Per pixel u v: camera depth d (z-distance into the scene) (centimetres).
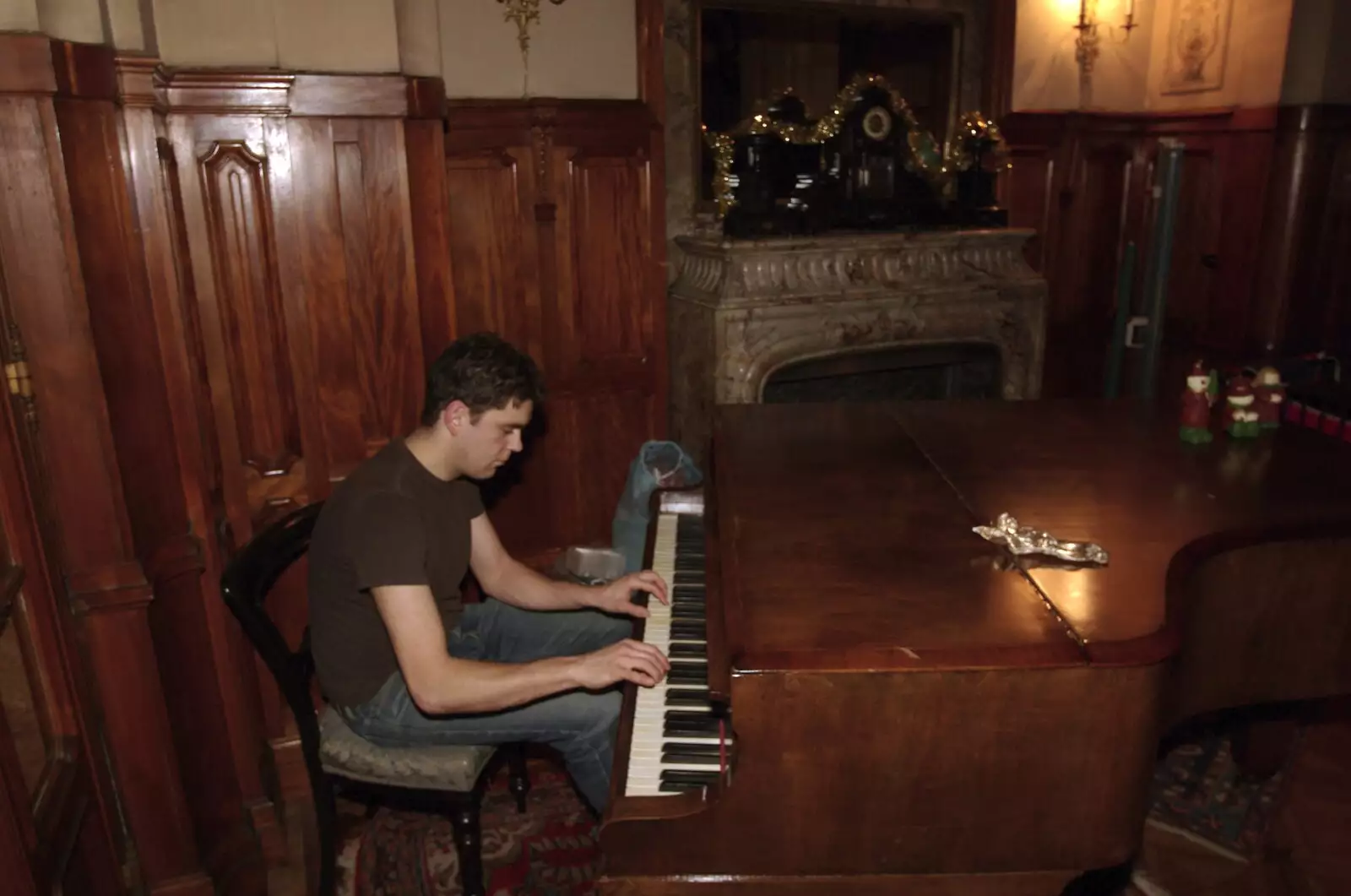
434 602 160
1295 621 160
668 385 338
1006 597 134
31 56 144
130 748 175
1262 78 383
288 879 207
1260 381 221
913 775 119
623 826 122
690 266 337
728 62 330
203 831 195
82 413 158
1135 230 432
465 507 184
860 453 201
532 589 190
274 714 229
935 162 357
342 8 205
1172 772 237
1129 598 134
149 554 176
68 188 152
